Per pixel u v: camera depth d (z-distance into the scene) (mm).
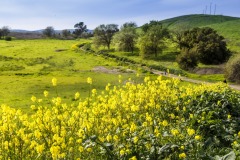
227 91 21328
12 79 67938
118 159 8680
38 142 9234
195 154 9227
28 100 43406
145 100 14516
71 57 117625
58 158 8008
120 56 116000
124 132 9828
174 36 132250
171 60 104875
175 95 16781
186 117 15141
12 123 9938
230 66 71375
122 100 13852
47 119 9766
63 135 8914
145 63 99500
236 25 171500
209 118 14164
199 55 98500
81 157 8750
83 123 9953
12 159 8539
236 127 14391
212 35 107625
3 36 192500
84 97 44656
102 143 8930
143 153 9008
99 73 81938
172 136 9875
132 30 134500
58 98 11094
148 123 11844
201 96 17422
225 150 10438
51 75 76312
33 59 109938
